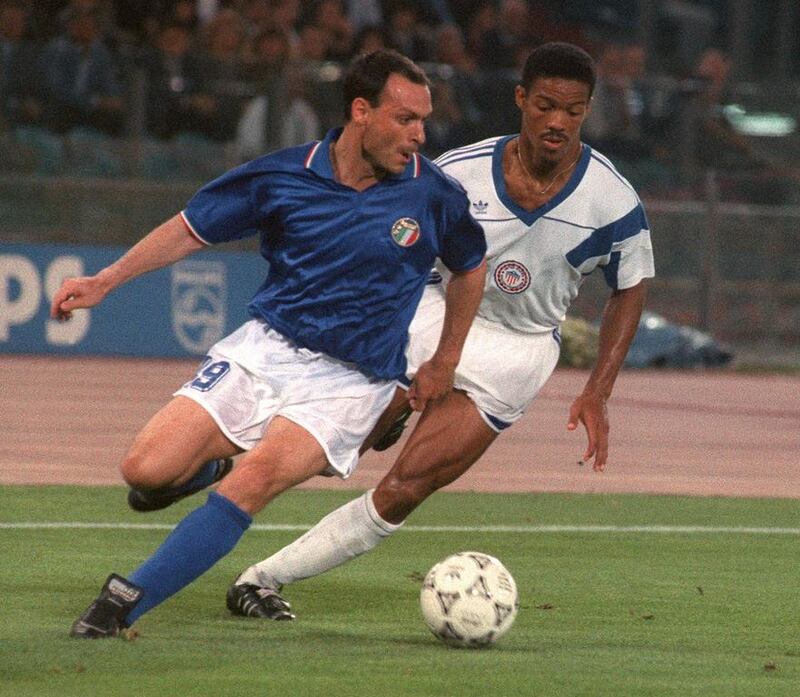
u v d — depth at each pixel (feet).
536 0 322.75
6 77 227.81
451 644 63.00
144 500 65.72
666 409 191.01
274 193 63.52
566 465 135.23
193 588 75.66
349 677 56.24
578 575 84.02
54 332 228.63
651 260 72.79
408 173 63.67
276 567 69.51
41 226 229.66
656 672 59.26
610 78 277.03
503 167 71.00
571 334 245.24
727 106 295.69
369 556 87.71
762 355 266.57
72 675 55.06
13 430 144.66
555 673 58.18
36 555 84.33
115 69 233.55
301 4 267.80
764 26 354.13
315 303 64.18
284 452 62.95
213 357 65.00
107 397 176.14
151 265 63.72
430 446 70.18
